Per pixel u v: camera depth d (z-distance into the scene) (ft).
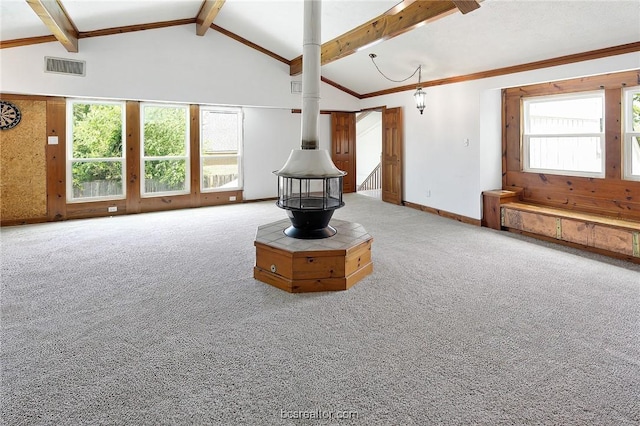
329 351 7.66
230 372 6.94
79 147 20.56
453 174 20.49
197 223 19.62
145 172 22.43
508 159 19.15
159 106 22.50
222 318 9.09
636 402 6.10
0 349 7.62
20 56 17.52
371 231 17.75
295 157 12.42
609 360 7.29
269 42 22.72
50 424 5.61
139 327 8.63
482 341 8.02
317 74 12.41
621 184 14.78
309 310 9.53
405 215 21.58
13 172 18.78
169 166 23.21
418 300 10.10
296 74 24.30
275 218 20.95
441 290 10.77
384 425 5.64
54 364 7.14
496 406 6.03
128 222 19.77
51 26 14.39
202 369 7.04
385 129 25.81
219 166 24.97
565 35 13.47
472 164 19.25
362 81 25.16
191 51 21.66
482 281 11.44
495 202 18.21
